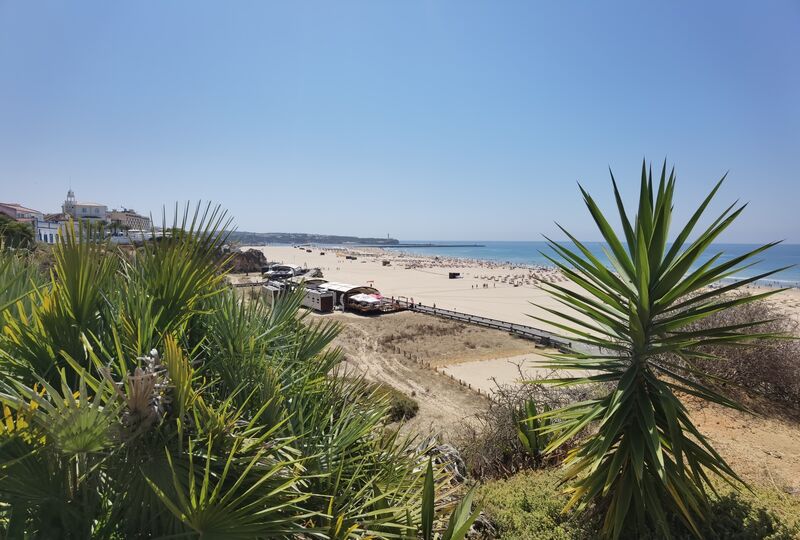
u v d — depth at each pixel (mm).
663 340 3512
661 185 3629
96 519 1933
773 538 3326
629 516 3762
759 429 6066
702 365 7457
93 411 1786
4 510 1693
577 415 3893
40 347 2287
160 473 1983
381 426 3656
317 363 3893
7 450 1702
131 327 2422
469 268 109125
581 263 3816
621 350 3777
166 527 1931
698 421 6391
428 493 2709
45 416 1718
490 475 5746
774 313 7629
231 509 1902
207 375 2945
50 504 1792
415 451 3764
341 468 2752
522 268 112188
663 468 3066
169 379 2125
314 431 3012
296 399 3070
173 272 2703
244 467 2201
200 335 3143
